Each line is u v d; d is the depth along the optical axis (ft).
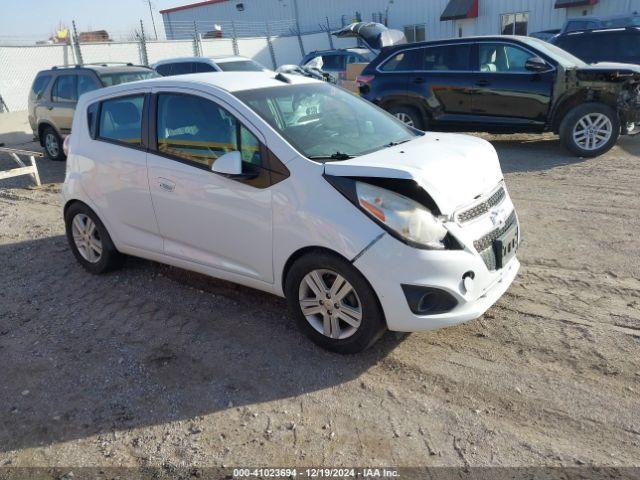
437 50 30.73
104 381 11.19
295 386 10.66
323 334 11.45
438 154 11.50
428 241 10.00
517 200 21.13
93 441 9.53
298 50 91.40
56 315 14.16
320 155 11.34
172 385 10.93
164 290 15.20
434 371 10.82
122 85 14.60
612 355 10.87
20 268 17.56
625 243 16.28
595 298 13.16
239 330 12.82
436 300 10.25
